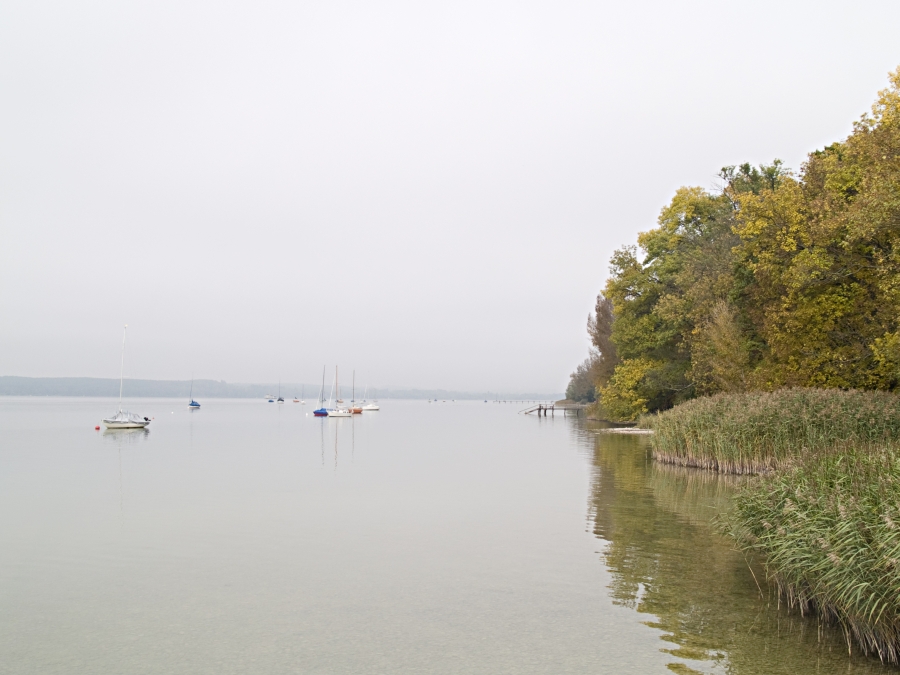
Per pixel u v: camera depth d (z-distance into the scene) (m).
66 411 137.00
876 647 8.60
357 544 15.51
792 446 23.14
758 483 13.22
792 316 27.62
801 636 9.40
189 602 11.36
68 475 29.33
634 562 13.61
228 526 17.66
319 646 9.34
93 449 44.38
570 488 24.28
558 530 16.86
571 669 8.42
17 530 17.23
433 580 12.50
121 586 12.31
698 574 12.65
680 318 45.25
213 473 29.98
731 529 13.16
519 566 13.42
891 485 9.62
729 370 34.19
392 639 9.57
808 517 10.25
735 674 8.13
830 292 26.94
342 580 12.59
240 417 114.50
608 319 72.69
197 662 8.84
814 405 23.78
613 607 10.80
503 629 9.90
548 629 9.87
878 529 8.62
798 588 10.40
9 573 13.22
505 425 84.50
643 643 9.23
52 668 8.69
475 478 27.69
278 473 29.97
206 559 14.23
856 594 8.46
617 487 24.17
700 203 49.53
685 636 9.48
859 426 21.84
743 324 35.81
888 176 19.81
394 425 85.50
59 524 18.03
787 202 28.27
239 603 11.27
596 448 42.81
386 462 34.94
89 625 10.28
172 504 21.20
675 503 20.64
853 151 25.70
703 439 27.83
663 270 50.28
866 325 26.02
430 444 48.75
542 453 39.81
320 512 19.69
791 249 27.41
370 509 20.17
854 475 10.92
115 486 25.56
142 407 189.75
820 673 8.12
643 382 55.41
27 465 33.75
